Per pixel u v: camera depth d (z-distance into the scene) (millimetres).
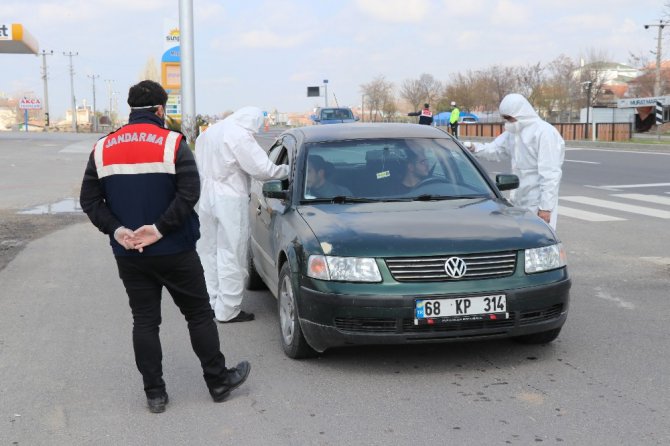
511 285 4676
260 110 6219
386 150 6156
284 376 4859
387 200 5668
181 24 25516
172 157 4109
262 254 6383
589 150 29047
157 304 4344
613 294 6910
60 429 4098
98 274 8281
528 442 3752
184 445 3850
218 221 6129
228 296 6191
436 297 4559
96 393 4660
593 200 14000
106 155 4137
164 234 4094
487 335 4691
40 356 5402
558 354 5156
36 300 7090
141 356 4277
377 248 4660
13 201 14750
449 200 5676
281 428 4020
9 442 3930
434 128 6727
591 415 4074
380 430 3945
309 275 4801
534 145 6461
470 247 4684
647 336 5551
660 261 8383
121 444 3885
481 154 7516
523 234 4883
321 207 5543
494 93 60781
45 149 29922
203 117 28562
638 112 50031
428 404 4297
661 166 20781
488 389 4516
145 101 4230
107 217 4145
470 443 3754
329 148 6168
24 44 37375
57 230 11367
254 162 5988
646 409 4145
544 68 59500
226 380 4449
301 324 4891
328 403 4359
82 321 6348
